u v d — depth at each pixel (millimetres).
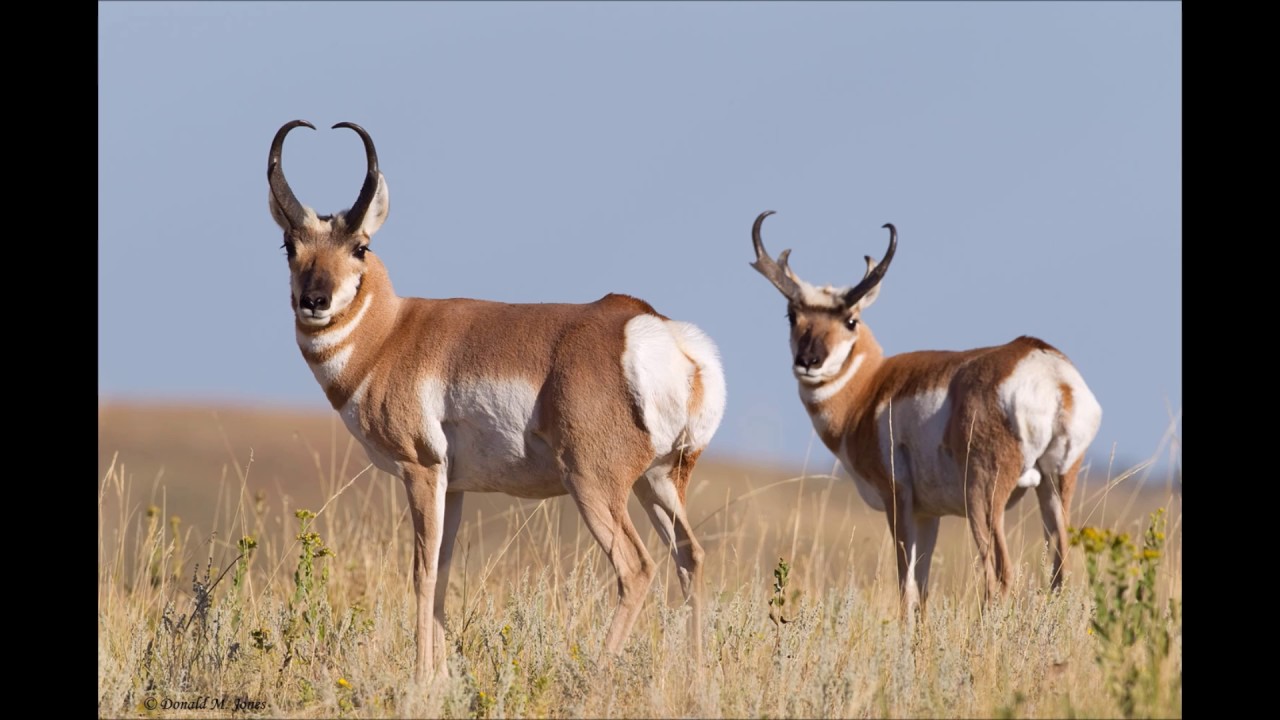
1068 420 40750
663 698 25781
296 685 29406
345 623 31516
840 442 45250
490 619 31484
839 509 64938
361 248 31984
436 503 31312
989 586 38594
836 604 32562
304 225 32000
